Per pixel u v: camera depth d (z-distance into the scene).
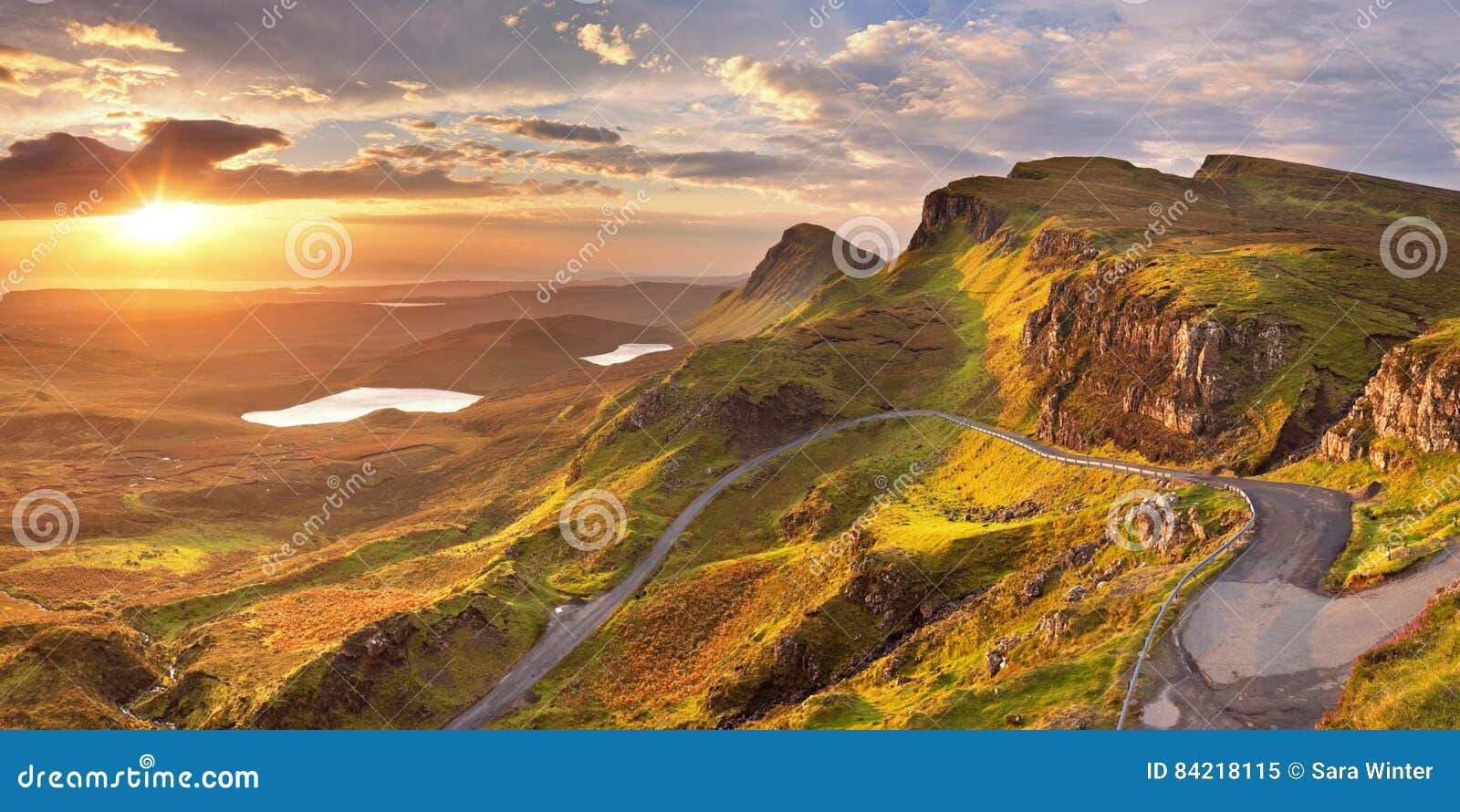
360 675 121.69
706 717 107.50
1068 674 62.16
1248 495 91.25
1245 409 130.00
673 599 149.25
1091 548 94.75
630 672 131.62
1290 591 66.50
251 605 184.50
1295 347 135.00
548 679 131.00
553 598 158.12
